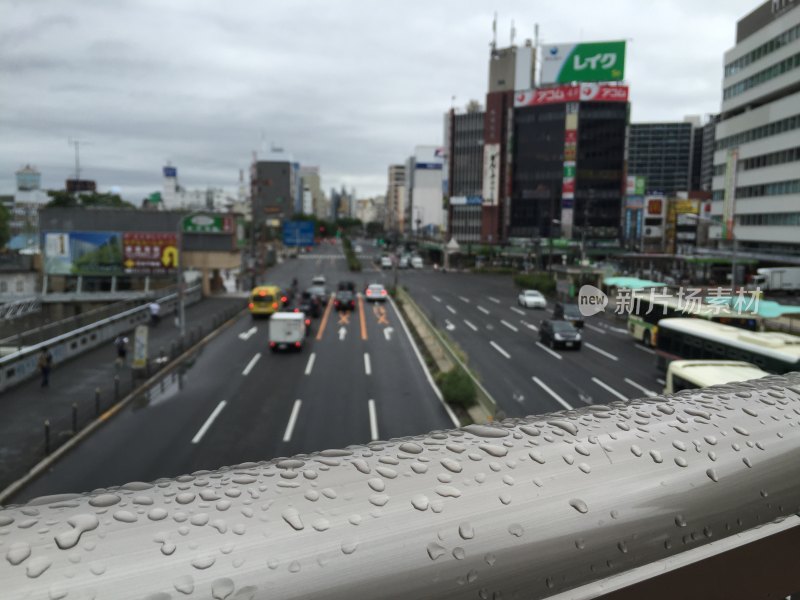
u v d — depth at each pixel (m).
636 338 32.34
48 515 1.30
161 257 47.69
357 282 71.00
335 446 15.91
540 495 1.55
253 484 1.51
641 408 2.19
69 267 46.38
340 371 24.58
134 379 21.78
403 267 98.12
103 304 44.72
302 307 39.09
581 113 98.38
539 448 1.78
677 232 92.56
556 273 51.97
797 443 2.00
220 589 1.16
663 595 1.58
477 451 1.74
